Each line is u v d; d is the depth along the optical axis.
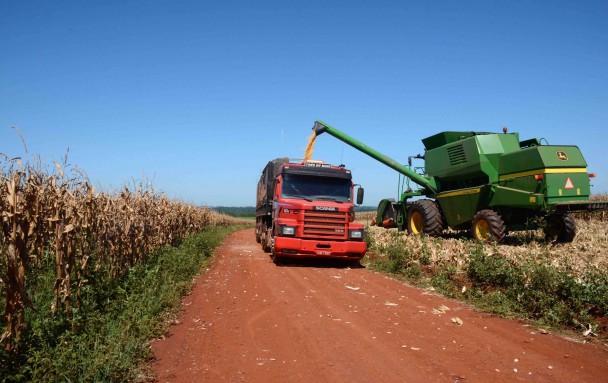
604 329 6.68
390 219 22.23
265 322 7.20
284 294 9.38
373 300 8.88
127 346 5.29
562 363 5.43
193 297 9.05
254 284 10.52
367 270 12.93
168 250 12.56
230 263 14.24
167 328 6.70
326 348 5.94
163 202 14.42
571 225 14.25
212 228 30.62
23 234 5.00
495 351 5.86
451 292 9.46
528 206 13.59
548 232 14.90
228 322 7.18
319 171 14.41
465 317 7.64
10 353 4.62
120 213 9.38
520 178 13.94
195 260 12.93
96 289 7.10
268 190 16.23
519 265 9.30
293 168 14.41
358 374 5.04
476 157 15.07
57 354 4.73
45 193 6.74
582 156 13.70
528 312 7.75
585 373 5.12
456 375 5.02
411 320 7.40
